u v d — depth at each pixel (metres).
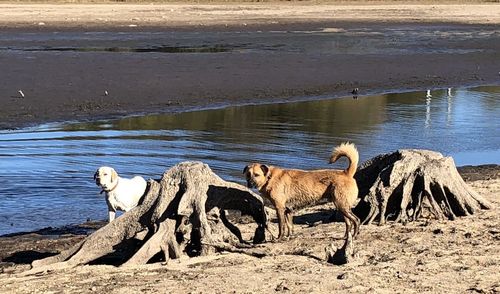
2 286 7.69
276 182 9.26
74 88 22.45
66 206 11.84
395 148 16.25
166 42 37.12
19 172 13.54
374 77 27.48
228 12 56.62
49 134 16.91
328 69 28.64
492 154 16.27
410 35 44.53
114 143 15.95
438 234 9.53
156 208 8.90
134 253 8.79
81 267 8.50
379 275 7.80
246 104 21.66
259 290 7.37
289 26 48.56
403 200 10.29
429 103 22.72
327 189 9.12
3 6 55.62
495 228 9.81
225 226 9.43
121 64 27.70
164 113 19.89
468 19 57.03
